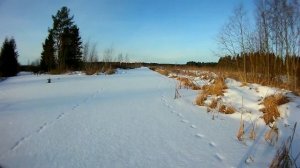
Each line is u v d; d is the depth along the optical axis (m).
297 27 13.38
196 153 5.66
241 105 9.30
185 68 34.22
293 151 5.86
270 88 10.16
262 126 7.52
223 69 17.31
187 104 10.79
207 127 7.60
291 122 7.26
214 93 11.13
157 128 7.39
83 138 6.41
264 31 14.09
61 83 20.17
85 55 42.72
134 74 32.12
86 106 10.34
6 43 41.34
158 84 18.42
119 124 7.71
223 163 5.22
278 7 13.79
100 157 5.30
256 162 5.30
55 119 8.21
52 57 41.81
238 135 6.60
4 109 9.95
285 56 13.62
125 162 5.11
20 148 5.72
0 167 4.80
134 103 11.02
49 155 5.35
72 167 4.83
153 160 5.25
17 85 20.19
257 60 13.95
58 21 41.28
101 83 19.69
